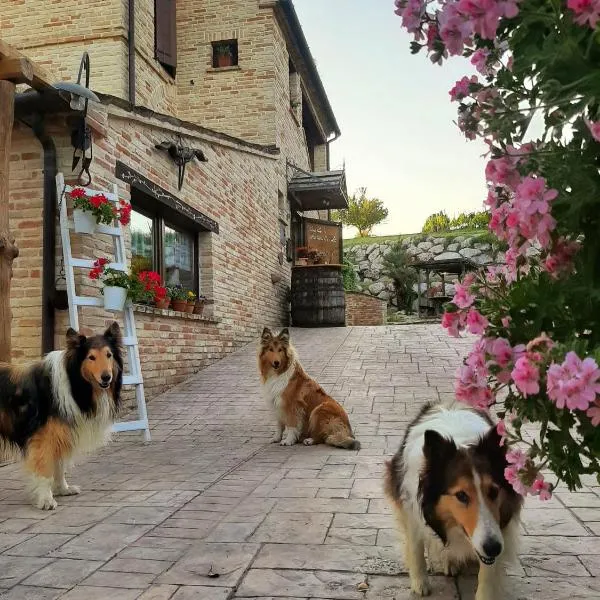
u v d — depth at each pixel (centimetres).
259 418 794
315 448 645
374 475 514
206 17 1537
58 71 1162
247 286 1373
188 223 1104
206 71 1534
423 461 271
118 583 300
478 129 187
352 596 280
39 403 466
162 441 688
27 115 731
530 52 161
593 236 173
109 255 801
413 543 284
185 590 290
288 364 690
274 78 1522
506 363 176
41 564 328
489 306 185
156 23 1309
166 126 963
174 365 980
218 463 582
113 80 1143
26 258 754
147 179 912
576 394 145
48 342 732
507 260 199
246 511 417
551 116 169
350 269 2494
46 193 741
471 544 246
